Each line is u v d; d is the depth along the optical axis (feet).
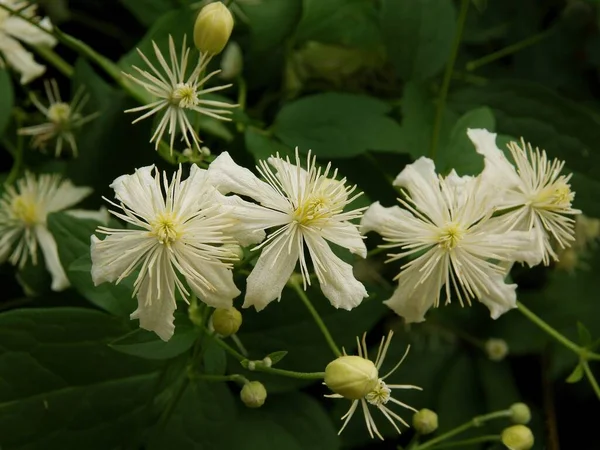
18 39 1.34
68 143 1.37
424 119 1.27
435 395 1.36
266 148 1.18
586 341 1.18
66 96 1.44
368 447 1.35
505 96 1.33
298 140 1.21
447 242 1.05
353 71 1.40
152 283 0.97
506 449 1.32
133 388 1.14
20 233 1.27
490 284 1.06
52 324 1.08
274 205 1.00
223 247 0.98
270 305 1.16
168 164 1.21
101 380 1.12
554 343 1.37
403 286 1.07
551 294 1.40
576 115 1.30
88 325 1.09
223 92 1.34
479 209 1.06
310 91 1.40
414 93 1.27
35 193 1.27
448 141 1.21
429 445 1.17
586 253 1.45
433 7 1.28
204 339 1.09
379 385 1.01
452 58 1.22
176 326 1.05
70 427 1.11
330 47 1.38
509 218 1.08
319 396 1.33
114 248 0.96
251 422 1.20
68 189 1.27
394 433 1.31
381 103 1.23
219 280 0.97
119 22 1.43
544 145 1.31
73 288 1.26
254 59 1.31
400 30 1.27
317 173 1.01
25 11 1.29
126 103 1.26
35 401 1.09
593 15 1.45
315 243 1.01
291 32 1.28
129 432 1.14
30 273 1.27
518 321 1.39
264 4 1.25
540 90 1.32
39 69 1.30
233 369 1.17
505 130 1.33
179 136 1.20
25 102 1.36
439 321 1.39
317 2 1.25
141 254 0.96
